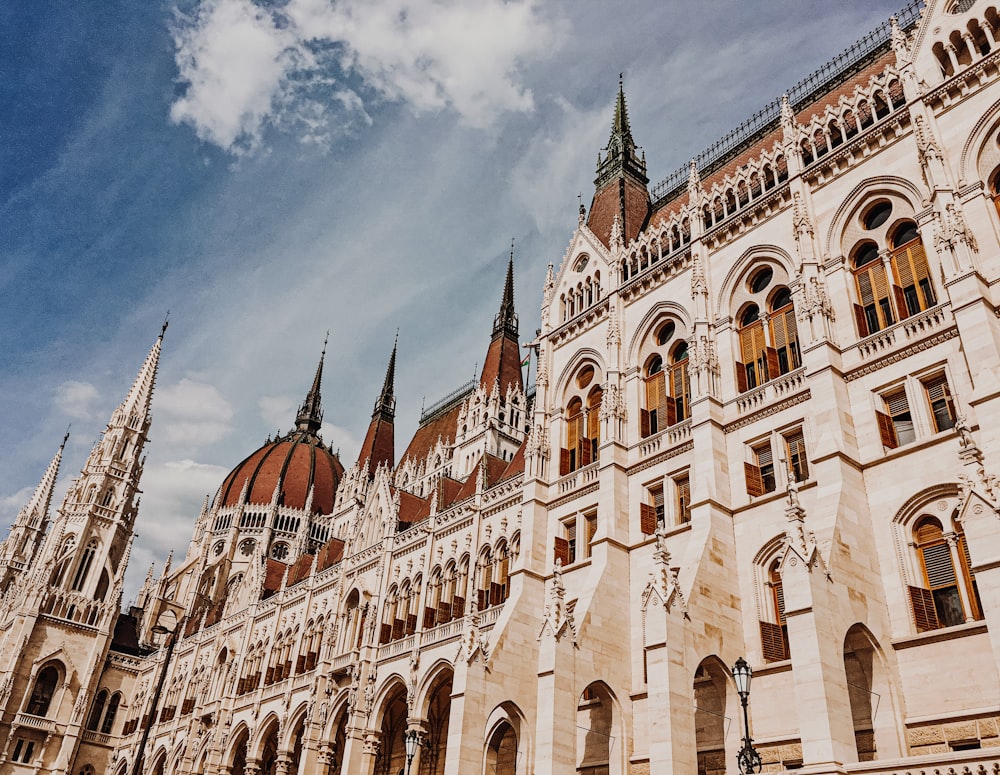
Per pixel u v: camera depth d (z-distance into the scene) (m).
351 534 67.25
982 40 32.72
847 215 34.66
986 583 22.45
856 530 28.12
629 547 38.31
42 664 87.38
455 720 36.62
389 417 113.44
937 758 21.06
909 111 33.22
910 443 28.83
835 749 23.02
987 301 27.47
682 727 27.88
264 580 80.19
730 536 33.47
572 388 46.91
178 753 75.25
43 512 121.44
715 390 36.84
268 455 137.50
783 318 36.41
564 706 32.56
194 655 82.19
